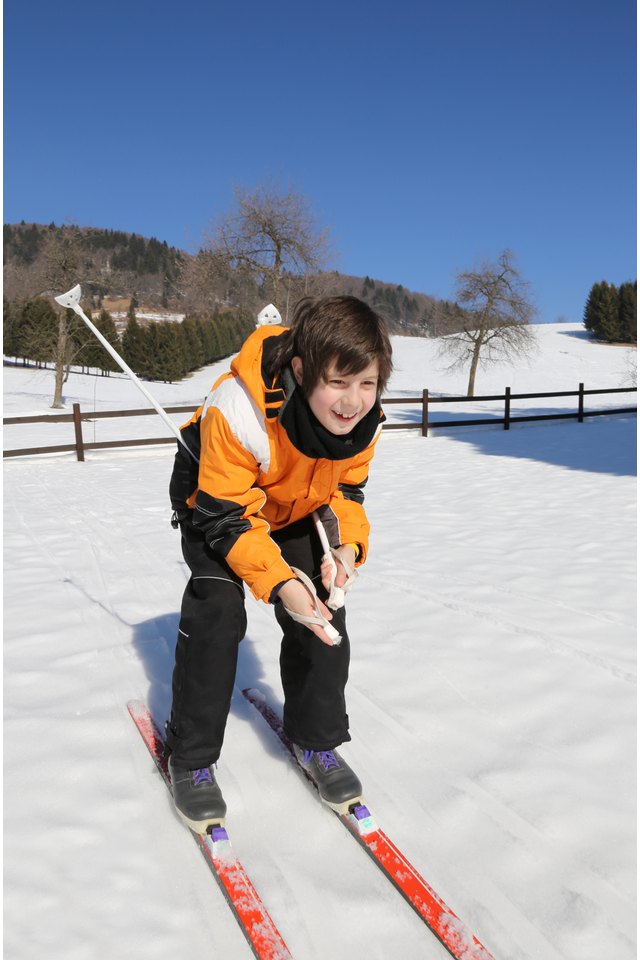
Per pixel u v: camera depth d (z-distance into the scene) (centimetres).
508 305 3005
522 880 158
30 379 3856
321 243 2862
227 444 159
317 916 147
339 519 186
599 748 215
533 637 305
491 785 195
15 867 162
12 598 374
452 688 256
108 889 156
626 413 1769
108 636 312
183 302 3175
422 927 145
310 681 181
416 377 4228
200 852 168
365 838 166
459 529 545
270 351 158
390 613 339
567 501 666
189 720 174
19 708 243
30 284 2806
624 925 145
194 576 177
